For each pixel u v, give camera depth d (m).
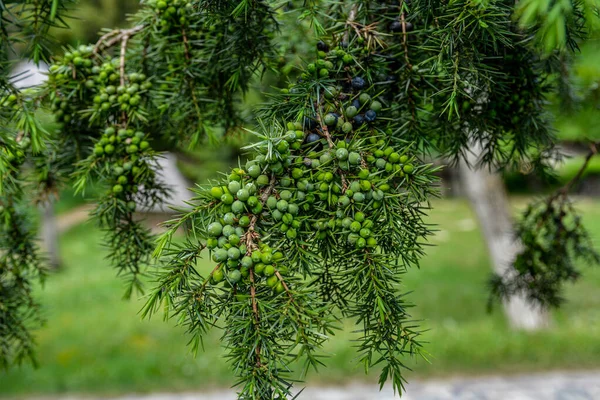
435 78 0.78
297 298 0.66
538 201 1.07
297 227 0.68
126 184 0.84
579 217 1.04
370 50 0.77
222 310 0.67
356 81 0.74
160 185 0.86
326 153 0.69
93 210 0.85
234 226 0.67
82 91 0.85
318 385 2.33
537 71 0.82
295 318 0.66
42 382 2.39
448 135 0.84
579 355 2.57
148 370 2.48
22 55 0.76
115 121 0.85
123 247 0.88
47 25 0.75
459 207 8.01
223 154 4.63
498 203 3.08
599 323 3.12
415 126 0.79
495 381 2.37
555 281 1.09
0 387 2.36
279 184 0.69
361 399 2.23
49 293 3.96
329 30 0.80
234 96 0.97
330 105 0.73
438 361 2.52
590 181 6.64
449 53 0.73
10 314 0.91
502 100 0.81
